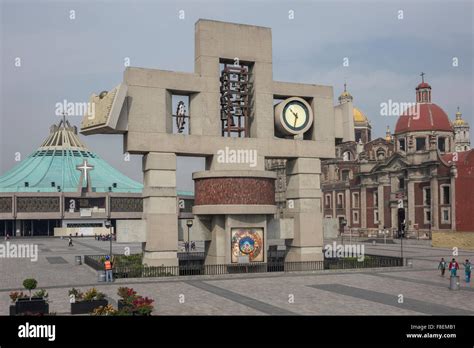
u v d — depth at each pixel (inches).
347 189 4259.4
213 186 1531.7
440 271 1647.4
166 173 1498.5
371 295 1154.7
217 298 1114.7
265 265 1569.9
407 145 4013.3
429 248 2883.9
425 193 3457.2
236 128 1626.5
